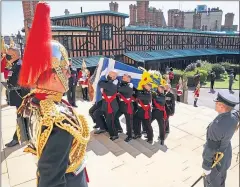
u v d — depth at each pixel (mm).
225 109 3139
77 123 1354
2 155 4352
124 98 6164
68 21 22953
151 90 6578
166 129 7637
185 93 14859
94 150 5250
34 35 1134
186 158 6012
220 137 3145
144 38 26672
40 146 1222
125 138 6527
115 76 5984
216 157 3299
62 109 1309
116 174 4316
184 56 29016
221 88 22078
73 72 8922
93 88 6480
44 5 1149
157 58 25453
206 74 24297
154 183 4219
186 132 7848
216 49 36156
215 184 3473
